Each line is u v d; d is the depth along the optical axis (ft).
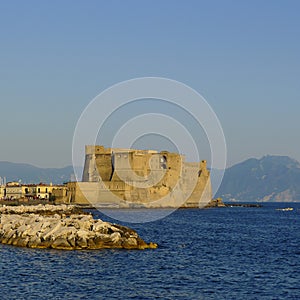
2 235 307.17
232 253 274.36
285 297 173.06
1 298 165.89
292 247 308.60
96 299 166.91
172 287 185.26
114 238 273.54
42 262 227.40
